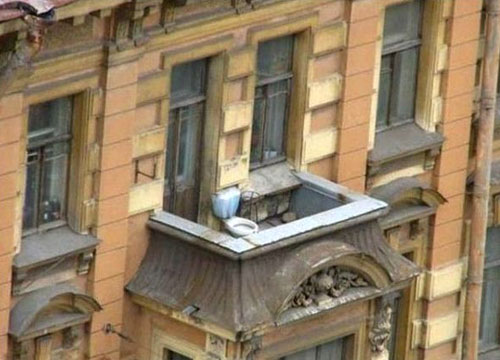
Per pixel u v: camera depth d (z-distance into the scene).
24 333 73.06
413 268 77.81
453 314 83.81
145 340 76.00
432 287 82.88
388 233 81.25
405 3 80.44
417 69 81.38
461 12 81.38
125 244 75.31
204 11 75.12
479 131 79.19
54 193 74.12
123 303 75.69
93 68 73.38
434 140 81.56
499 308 85.75
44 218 74.00
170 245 75.62
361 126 79.75
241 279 74.75
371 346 78.06
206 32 75.31
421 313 83.25
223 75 76.25
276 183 78.25
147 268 75.75
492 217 84.25
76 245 74.00
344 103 79.12
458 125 82.25
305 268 75.19
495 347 86.00
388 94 80.94
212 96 76.50
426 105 81.50
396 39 80.69
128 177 74.94
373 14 79.00
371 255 76.44
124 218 75.12
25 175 73.12
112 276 75.19
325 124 79.12
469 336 80.69
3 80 70.38
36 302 73.31
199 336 75.25
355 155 79.88
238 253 74.44
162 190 75.88
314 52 78.00
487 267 85.25
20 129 72.12
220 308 74.62
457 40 81.50
